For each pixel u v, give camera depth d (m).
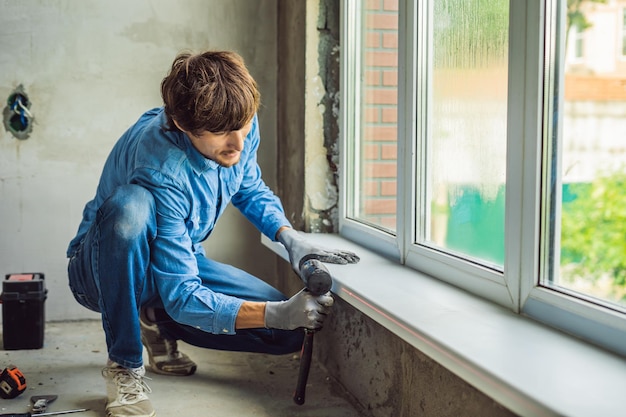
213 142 1.99
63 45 3.32
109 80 3.39
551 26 1.68
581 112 1.59
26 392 2.51
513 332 1.67
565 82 1.65
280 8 3.49
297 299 2.12
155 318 2.62
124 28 3.38
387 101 2.68
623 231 1.48
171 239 2.20
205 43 3.48
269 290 2.53
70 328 3.35
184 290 2.18
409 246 2.42
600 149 1.53
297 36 3.21
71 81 3.35
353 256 2.49
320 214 3.18
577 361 1.47
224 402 2.43
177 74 1.94
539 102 1.70
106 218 2.17
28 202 3.37
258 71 3.56
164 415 2.30
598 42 1.52
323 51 3.10
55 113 3.35
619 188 1.47
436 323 1.74
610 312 1.53
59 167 3.38
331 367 2.73
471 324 1.73
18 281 2.98
